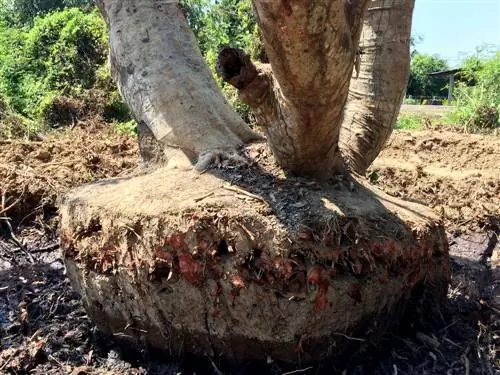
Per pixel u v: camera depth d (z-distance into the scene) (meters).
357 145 2.24
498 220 3.75
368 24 2.26
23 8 18.33
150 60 2.21
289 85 1.46
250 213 1.63
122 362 1.90
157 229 1.67
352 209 1.74
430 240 1.94
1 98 7.68
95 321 1.97
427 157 5.74
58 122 8.09
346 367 1.78
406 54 2.26
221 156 1.92
